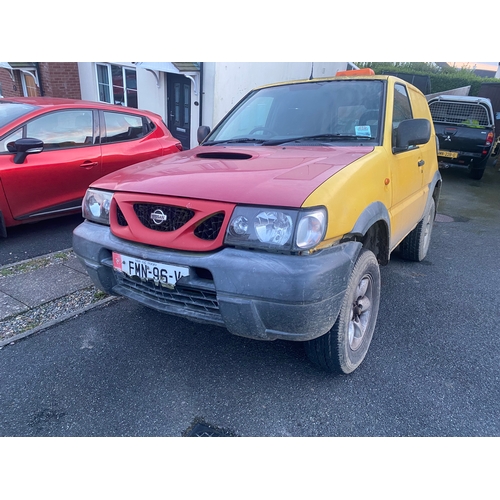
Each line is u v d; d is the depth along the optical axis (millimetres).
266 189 1981
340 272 1967
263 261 1895
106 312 3287
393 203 2887
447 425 2203
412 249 4410
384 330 3131
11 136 4422
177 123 10297
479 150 9656
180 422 2201
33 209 4633
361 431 2156
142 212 2289
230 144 3246
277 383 2508
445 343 2977
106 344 2871
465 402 2375
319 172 2174
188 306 2219
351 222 2115
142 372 2586
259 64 9727
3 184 4316
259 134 3258
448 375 2613
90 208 2605
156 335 2990
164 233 2154
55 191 4754
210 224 2061
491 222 6750
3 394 2375
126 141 5441
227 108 9359
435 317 3352
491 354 2855
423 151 3771
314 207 1893
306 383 2512
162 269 2135
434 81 17391
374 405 2338
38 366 2621
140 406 2307
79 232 2584
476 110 9758
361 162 2404
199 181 2191
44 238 4863
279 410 2293
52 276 3842
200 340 2941
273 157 2580
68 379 2508
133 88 11070
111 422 2193
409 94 3693
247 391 2438
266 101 3492
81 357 2721
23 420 2195
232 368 2639
